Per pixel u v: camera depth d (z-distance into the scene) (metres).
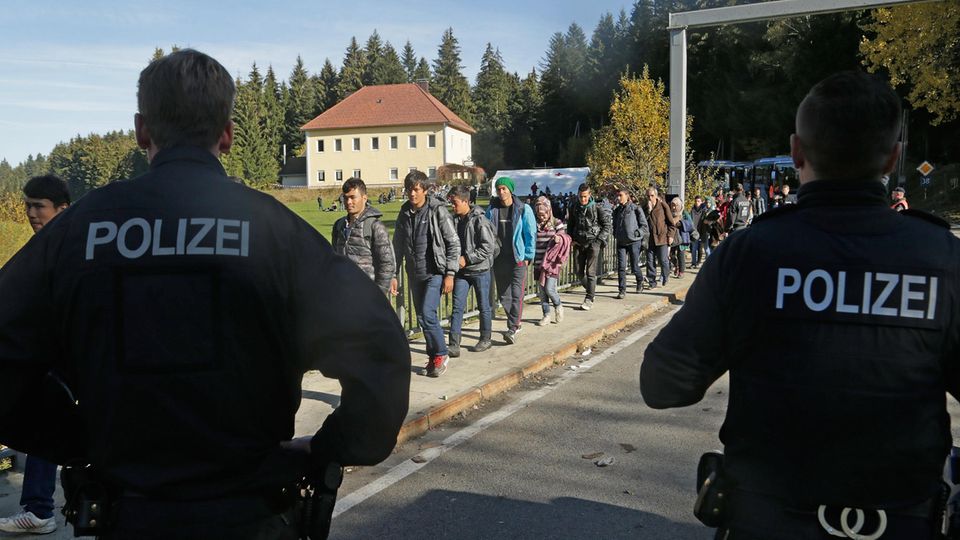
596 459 5.04
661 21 67.50
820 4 12.84
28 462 3.86
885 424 1.64
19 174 148.50
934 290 1.67
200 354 1.57
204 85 1.71
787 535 1.68
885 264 1.69
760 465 1.74
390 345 1.66
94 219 1.64
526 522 4.08
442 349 6.95
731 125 49.66
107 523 1.59
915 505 1.66
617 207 12.36
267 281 1.61
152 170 1.70
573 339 8.74
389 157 80.94
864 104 1.74
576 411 6.19
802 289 1.72
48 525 3.90
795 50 41.56
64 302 1.61
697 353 1.83
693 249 17.28
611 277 14.45
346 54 119.00
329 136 82.50
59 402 1.73
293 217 1.73
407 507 4.30
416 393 6.38
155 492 1.56
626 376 7.38
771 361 1.74
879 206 1.77
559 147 81.62
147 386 1.56
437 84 115.31
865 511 1.65
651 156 28.34
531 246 8.38
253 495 1.61
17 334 1.60
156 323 1.57
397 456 5.18
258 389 1.62
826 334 1.69
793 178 36.41
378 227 6.66
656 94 29.23
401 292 8.65
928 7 24.64
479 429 5.75
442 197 8.00
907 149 39.22
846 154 1.76
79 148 112.62
